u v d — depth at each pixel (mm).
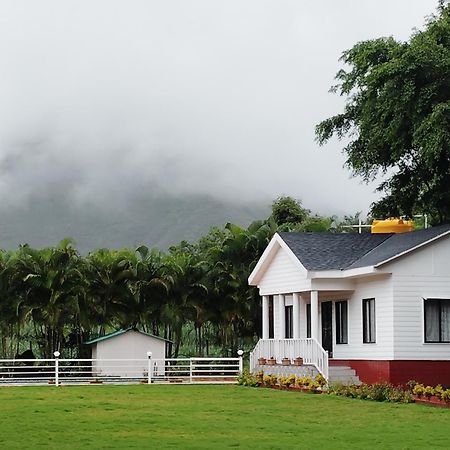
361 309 37312
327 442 21328
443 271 35281
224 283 50312
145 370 45969
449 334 35219
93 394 34781
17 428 23844
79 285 48500
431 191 47844
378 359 35719
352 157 48469
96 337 49906
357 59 45594
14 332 49406
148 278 50188
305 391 35812
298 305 40031
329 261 38250
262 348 42375
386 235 40562
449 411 28000
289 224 61625
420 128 40750
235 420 25766
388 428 23859
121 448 20344
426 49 41562
